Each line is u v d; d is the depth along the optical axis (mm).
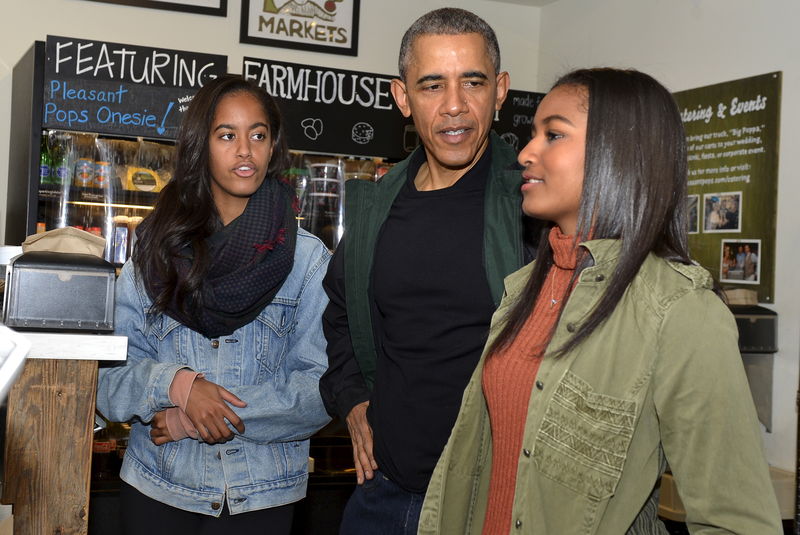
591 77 1286
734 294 4156
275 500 1996
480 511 1472
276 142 2111
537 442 1279
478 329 1681
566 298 1317
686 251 1256
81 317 1758
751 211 4156
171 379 1918
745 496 1121
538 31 5945
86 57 3783
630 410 1201
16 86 4465
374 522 1771
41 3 4789
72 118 3768
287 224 2072
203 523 1965
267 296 2023
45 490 1685
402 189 1880
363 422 1818
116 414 1951
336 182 4305
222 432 1909
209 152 1978
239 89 2012
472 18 1738
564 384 1265
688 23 4629
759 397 4027
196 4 5082
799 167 3918
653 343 1192
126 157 3984
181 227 1944
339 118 4250
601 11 5336
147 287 1971
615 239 1261
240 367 2031
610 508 1233
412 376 1695
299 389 1990
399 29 5562
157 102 3865
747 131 4199
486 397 1428
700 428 1144
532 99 4824
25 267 1729
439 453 1666
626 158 1229
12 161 4453
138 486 1996
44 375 1683
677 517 3754
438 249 1726
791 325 3928
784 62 4023
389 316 1776
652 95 1244
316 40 5355
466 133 1707
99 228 3936
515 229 1682
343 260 1930
